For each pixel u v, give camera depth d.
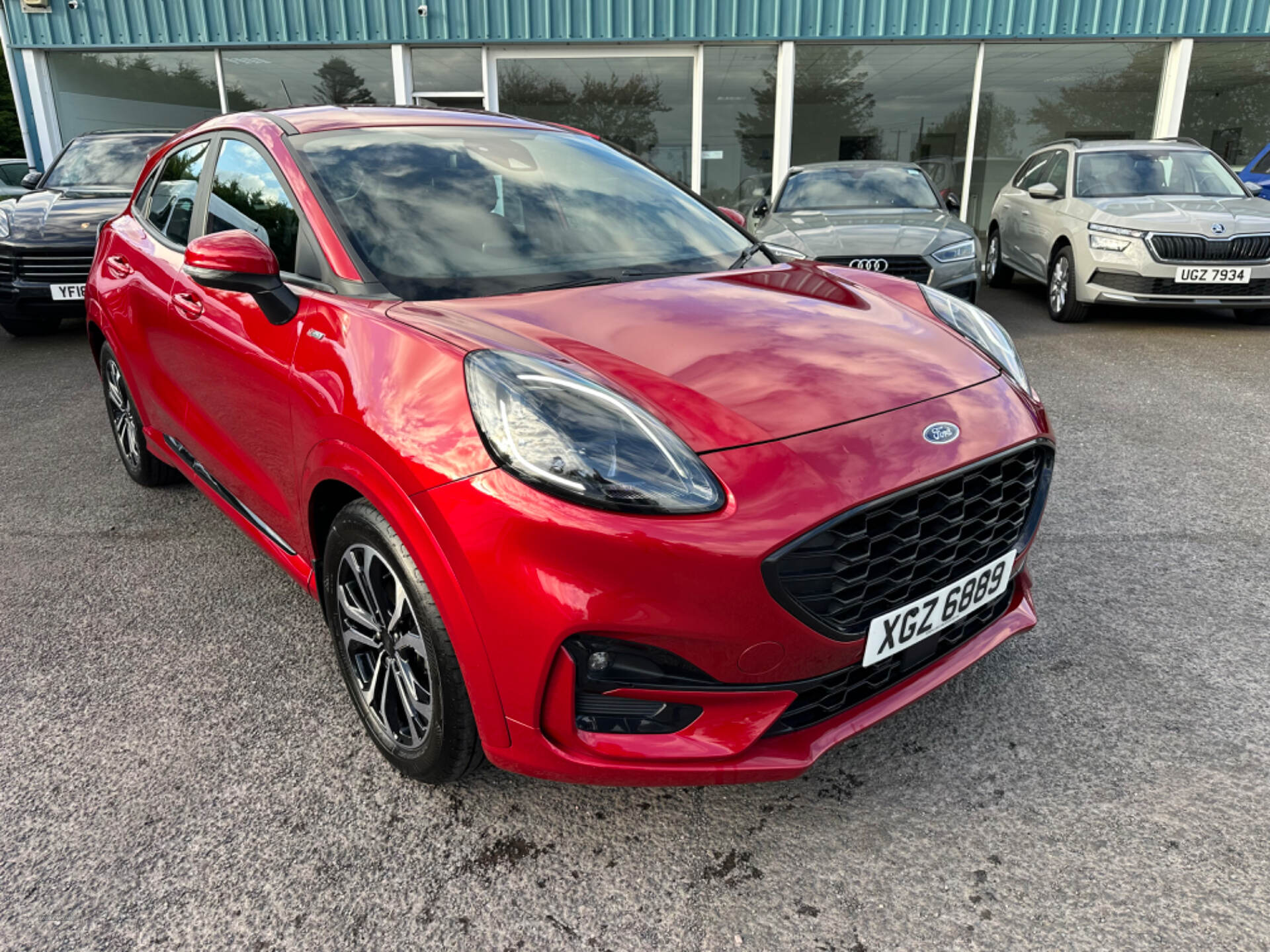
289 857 1.69
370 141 2.43
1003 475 1.77
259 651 2.42
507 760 1.61
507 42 10.07
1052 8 10.05
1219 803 1.78
